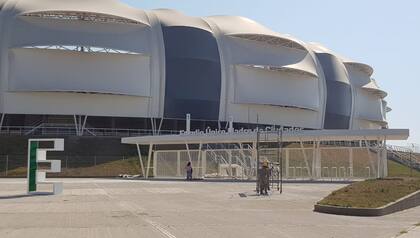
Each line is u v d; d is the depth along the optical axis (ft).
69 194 89.35
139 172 189.16
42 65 242.37
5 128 242.78
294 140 148.77
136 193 92.32
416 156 258.16
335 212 61.98
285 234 43.62
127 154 210.38
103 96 249.75
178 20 266.98
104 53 246.88
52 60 243.40
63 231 43.91
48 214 57.67
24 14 240.53
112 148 213.66
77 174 182.70
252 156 148.25
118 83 247.09
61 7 236.84
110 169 189.16
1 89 242.37
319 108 297.74
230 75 266.77
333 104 304.71
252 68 270.67
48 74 241.96
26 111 242.99
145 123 255.70
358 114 328.49
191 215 57.67
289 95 280.51
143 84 250.98
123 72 248.93
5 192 93.97
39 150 90.53
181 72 255.91
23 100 242.99
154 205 69.72
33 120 248.32
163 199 79.82
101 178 169.27
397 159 247.09
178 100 254.27
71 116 251.60
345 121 314.14
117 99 250.57
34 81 240.53
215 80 261.24
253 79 270.87
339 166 157.17
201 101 256.93
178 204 71.61
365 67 334.03
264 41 276.21
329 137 140.56
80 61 245.24
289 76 282.56
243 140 147.74
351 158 143.95
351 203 63.67
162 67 254.06
